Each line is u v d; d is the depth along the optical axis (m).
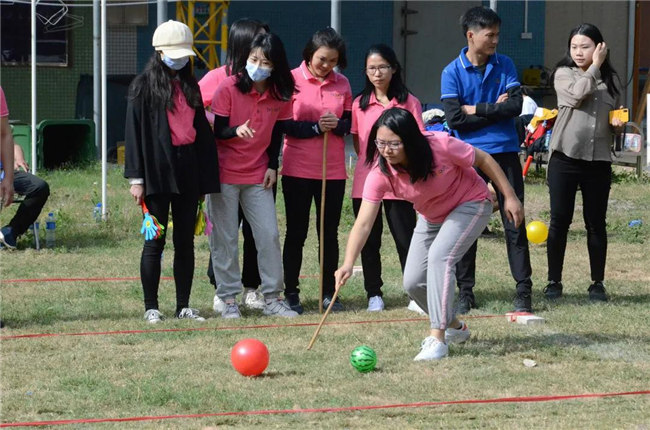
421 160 6.88
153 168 8.32
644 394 6.53
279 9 26.81
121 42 26.38
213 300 9.61
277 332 8.24
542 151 19.38
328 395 6.45
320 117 9.10
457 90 9.09
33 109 15.99
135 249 12.38
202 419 5.98
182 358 7.38
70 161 22.58
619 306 9.31
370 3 27.03
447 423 5.90
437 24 28.48
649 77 25.39
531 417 6.03
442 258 7.31
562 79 9.42
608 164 9.54
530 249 12.55
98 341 7.86
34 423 5.86
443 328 7.39
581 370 7.09
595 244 9.67
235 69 8.68
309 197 9.26
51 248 12.34
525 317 8.60
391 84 9.20
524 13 27.36
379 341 7.91
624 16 27.41
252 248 9.49
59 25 26.12
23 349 7.59
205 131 8.52
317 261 11.75
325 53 9.08
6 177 8.48
